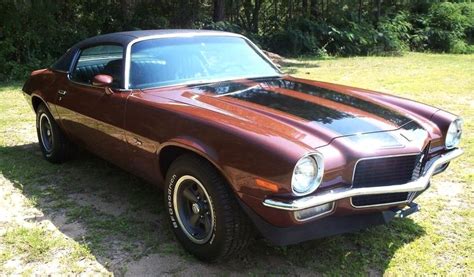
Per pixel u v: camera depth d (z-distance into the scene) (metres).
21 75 12.93
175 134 3.27
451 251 3.45
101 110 4.06
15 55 13.54
